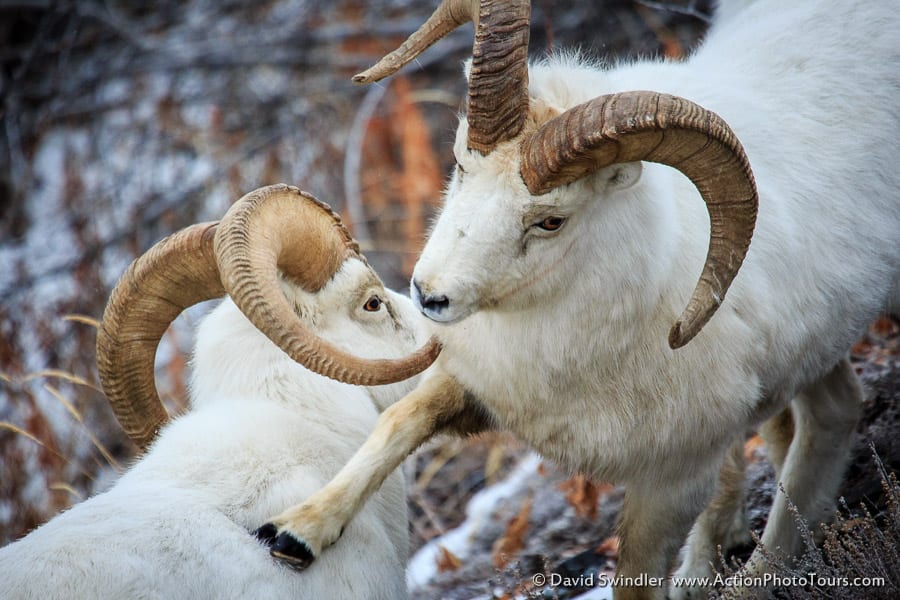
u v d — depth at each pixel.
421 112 40.53
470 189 13.98
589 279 14.63
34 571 12.80
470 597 21.97
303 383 16.44
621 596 17.00
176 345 30.00
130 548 13.28
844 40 18.00
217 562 13.71
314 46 42.97
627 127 13.17
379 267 35.06
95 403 30.33
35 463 28.84
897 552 15.54
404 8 43.34
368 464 15.16
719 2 21.02
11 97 43.50
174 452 15.09
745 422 16.52
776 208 16.27
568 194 13.74
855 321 17.47
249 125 41.47
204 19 45.69
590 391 15.60
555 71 14.50
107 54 44.75
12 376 31.42
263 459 15.27
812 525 18.66
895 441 20.41
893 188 17.67
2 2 44.59
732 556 19.42
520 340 15.23
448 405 16.09
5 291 36.19
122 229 37.81
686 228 15.58
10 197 42.31
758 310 15.88
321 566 14.73
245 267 14.32
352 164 37.56
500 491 25.55
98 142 42.12
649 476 16.28
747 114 16.75
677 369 15.53
